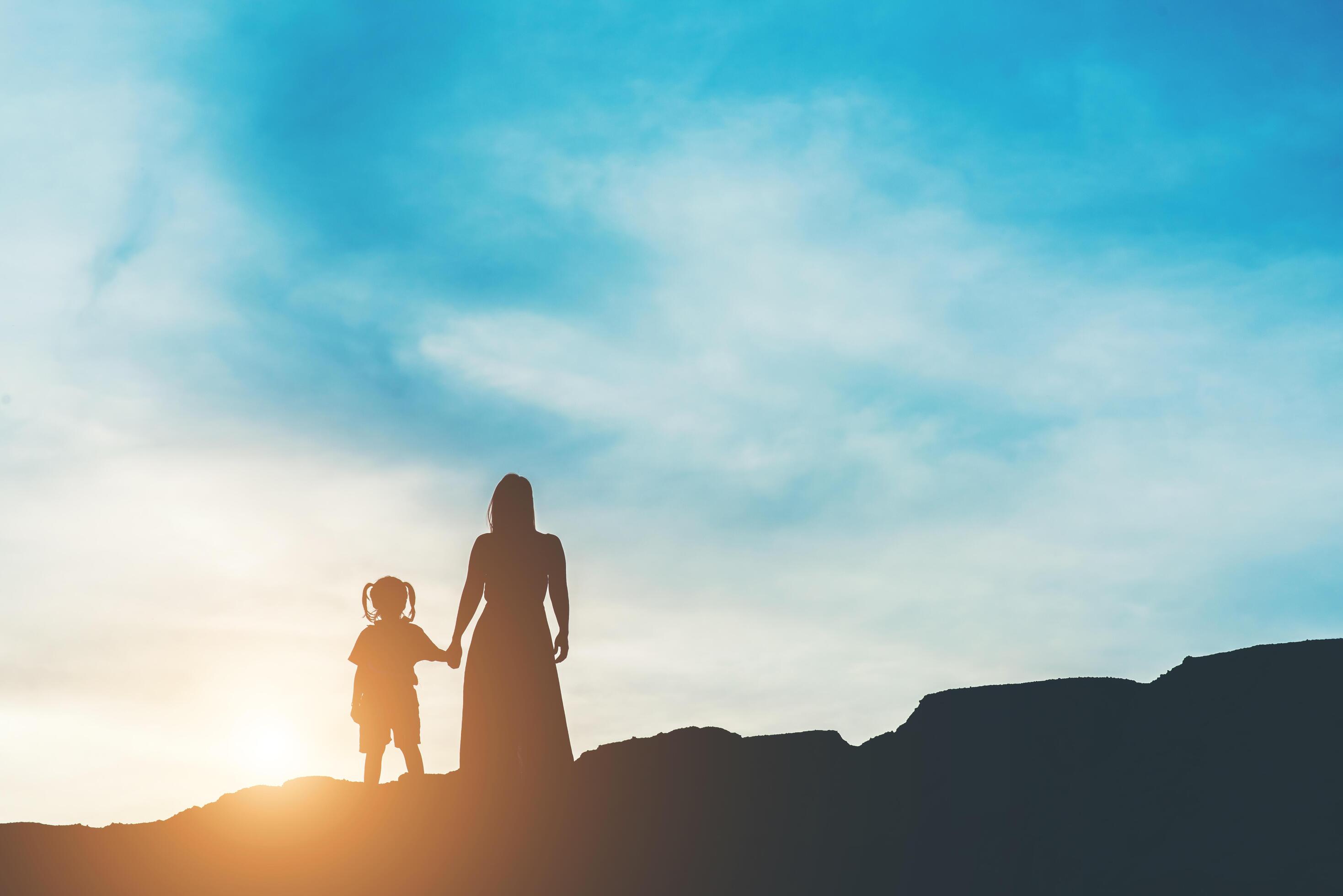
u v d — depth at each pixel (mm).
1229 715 8156
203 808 9922
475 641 8844
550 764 8742
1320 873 6988
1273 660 8359
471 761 8805
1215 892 7156
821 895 8727
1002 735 8797
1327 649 8281
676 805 9445
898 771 9477
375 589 10742
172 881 8836
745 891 8719
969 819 8469
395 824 9273
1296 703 7996
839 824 9195
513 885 8562
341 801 9820
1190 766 7973
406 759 10398
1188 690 8508
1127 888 7461
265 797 10000
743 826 9227
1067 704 8766
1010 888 7980
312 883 8719
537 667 8727
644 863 8836
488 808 8922
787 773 9750
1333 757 7578
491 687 8727
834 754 9906
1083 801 8180
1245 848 7312
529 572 8812
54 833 9617
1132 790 8055
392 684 10453
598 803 9438
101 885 8805
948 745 8992
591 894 8531
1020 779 8500
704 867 8883
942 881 8289
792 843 9094
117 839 9500
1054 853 7969
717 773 9805
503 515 8883
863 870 8875
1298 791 7484
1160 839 7680
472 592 8781
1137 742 8367
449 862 8719
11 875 8836
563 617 8859
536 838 8797
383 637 10586
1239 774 7754
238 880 8812
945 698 9344
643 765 9984
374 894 8555
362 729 10422
